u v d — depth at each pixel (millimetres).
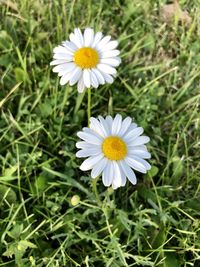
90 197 207
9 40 253
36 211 205
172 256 201
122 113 237
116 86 250
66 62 200
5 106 236
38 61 255
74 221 205
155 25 277
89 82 196
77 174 220
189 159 227
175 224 205
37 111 232
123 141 181
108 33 268
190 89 255
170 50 269
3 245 195
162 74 248
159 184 224
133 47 259
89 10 265
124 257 189
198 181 224
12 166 206
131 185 222
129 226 199
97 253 199
